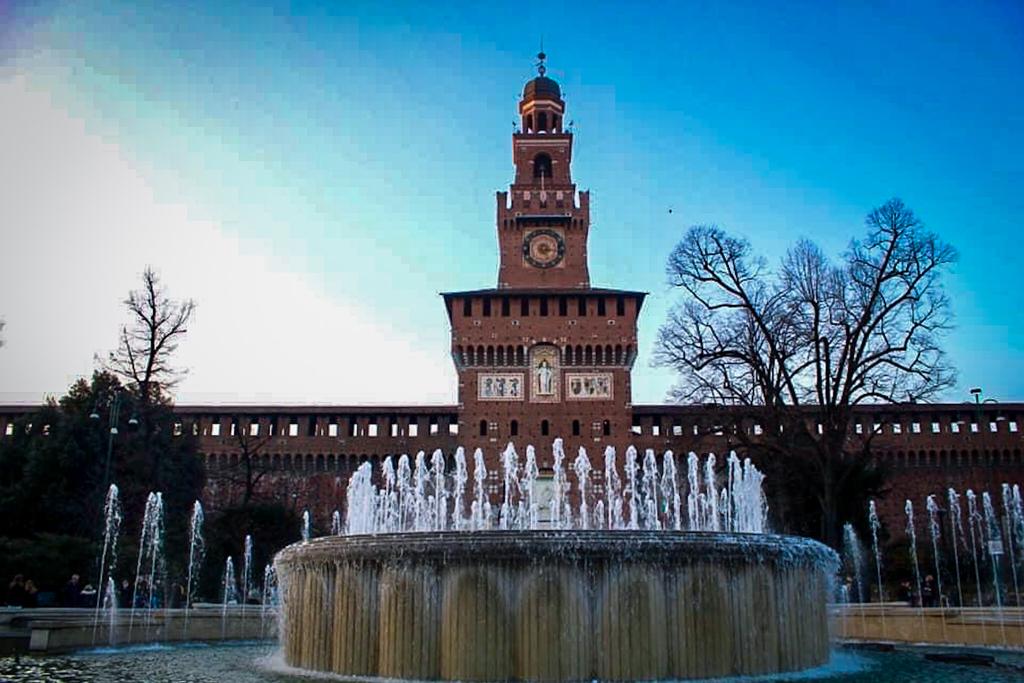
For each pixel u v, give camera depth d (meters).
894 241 47.38
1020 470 77.06
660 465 76.00
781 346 48.56
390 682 17.55
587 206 84.69
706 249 51.44
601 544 17.50
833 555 21.41
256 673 19.19
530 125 91.38
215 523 56.69
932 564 51.88
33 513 49.53
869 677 18.42
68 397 56.97
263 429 79.38
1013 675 19.33
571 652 17.12
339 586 18.89
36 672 20.08
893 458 77.19
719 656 17.69
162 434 57.12
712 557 17.95
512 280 82.94
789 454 49.12
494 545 17.56
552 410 76.94
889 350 46.62
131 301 58.62
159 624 29.42
